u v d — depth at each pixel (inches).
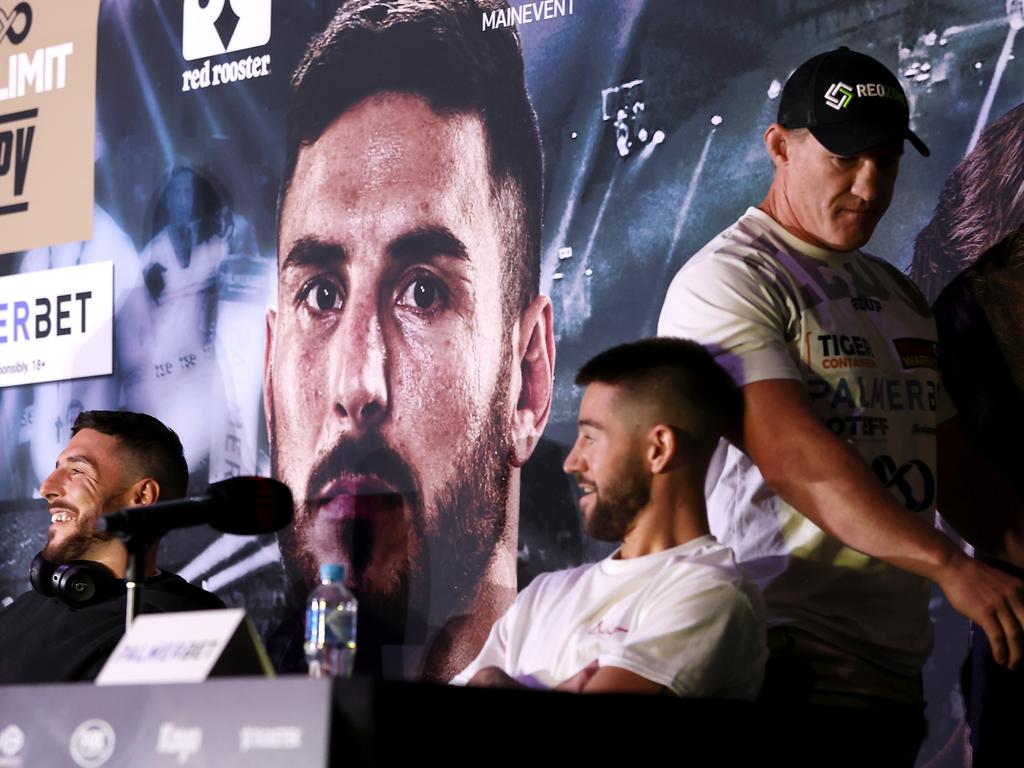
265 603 173.2
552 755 66.3
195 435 182.9
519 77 163.2
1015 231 130.3
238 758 59.8
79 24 201.0
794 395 100.6
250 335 179.9
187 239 187.2
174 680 66.3
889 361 108.4
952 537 132.6
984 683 128.3
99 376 192.4
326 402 172.2
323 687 58.6
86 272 195.6
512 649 98.3
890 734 88.6
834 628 101.8
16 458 197.5
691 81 151.1
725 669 86.7
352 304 171.6
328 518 169.8
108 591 136.9
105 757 63.7
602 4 158.1
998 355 129.2
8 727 67.3
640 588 92.4
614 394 95.3
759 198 145.3
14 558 195.3
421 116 169.8
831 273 109.0
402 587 163.6
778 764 79.0
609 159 155.9
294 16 181.3
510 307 160.9
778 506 104.7
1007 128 132.0
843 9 142.1
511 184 162.2
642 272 152.3
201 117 188.1
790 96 109.4
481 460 160.7
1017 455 126.5
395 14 173.3
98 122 197.6
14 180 203.5
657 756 71.7
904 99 108.7
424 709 60.7
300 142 178.5
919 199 136.4
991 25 133.9
